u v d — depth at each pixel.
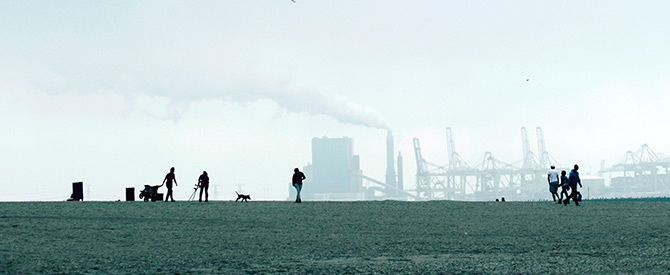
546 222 57.84
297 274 30.44
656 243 43.56
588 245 42.81
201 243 43.53
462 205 78.88
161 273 30.66
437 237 47.66
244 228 52.78
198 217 61.25
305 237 47.31
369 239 46.25
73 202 86.50
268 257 37.03
